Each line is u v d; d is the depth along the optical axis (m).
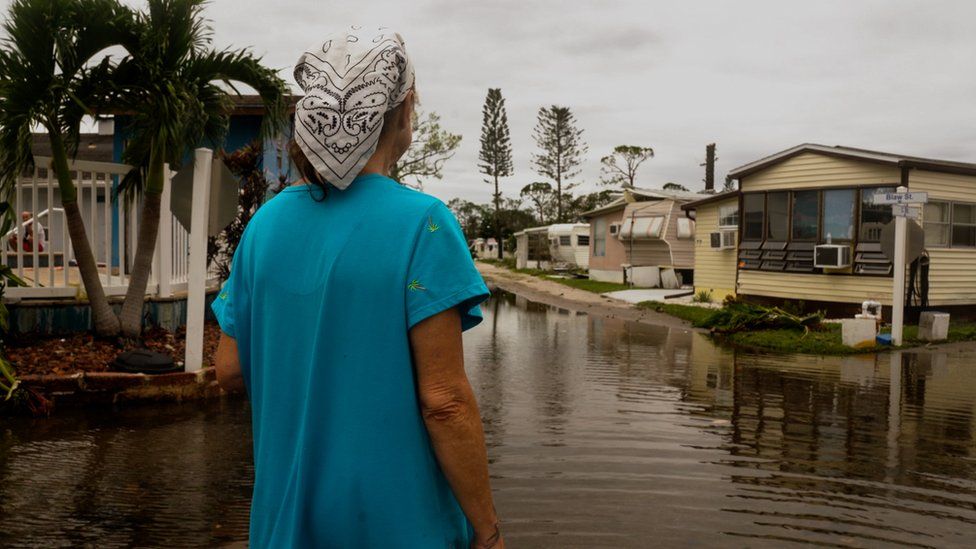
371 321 1.33
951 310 17.08
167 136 7.29
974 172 16.91
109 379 6.55
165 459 4.99
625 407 7.36
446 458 1.35
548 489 4.67
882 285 16.38
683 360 10.86
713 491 4.69
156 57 7.05
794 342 12.61
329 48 1.42
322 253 1.36
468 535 1.47
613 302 23.48
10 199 6.60
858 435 6.32
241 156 10.21
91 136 18.83
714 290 22.27
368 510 1.33
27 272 9.80
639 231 28.27
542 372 9.64
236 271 1.51
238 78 7.85
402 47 1.45
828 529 4.05
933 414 7.21
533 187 72.44
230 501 4.19
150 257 7.63
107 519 3.89
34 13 6.37
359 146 1.34
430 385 1.34
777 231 18.92
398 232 1.34
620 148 66.00
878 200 12.99
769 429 6.49
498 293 28.12
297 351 1.37
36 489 4.35
